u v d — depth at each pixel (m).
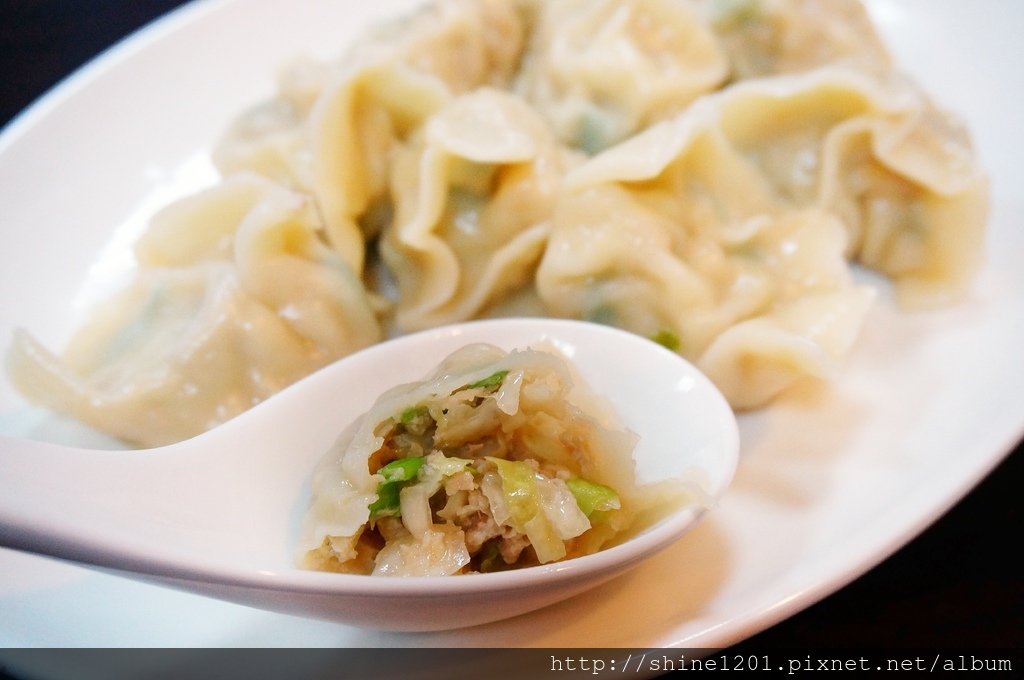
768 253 0.28
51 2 0.40
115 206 0.30
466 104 0.29
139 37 0.32
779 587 0.22
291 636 0.22
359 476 0.22
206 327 0.27
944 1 0.31
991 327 0.26
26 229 0.29
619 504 0.22
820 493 0.24
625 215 0.27
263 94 0.32
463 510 0.22
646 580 0.22
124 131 0.31
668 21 0.31
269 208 0.27
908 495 0.23
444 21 0.31
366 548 0.22
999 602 0.24
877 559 0.22
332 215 0.28
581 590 0.22
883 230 0.29
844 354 0.26
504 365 0.23
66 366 0.26
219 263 0.28
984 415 0.24
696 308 0.27
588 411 0.24
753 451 0.25
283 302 0.27
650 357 0.24
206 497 0.23
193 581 0.21
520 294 0.29
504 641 0.22
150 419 0.26
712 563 0.23
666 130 0.28
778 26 0.31
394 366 0.25
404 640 0.22
